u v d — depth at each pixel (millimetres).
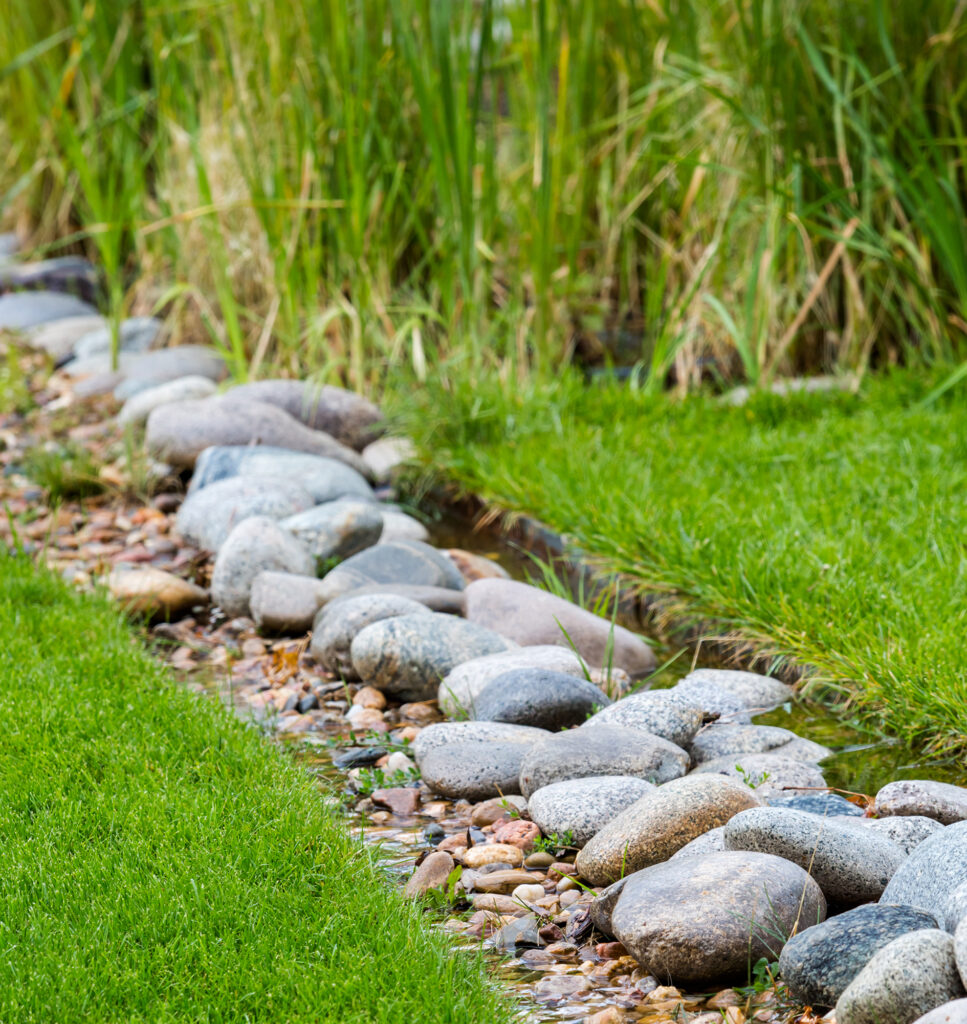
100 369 7480
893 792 2572
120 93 8023
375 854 2508
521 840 2617
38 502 5539
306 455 5520
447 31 5961
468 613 3980
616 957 2186
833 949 1939
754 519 4129
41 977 1949
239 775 2770
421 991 1928
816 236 6566
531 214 6652
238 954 2033
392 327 6688
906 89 6297
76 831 2443
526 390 6098
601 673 3580
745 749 3029
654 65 6914
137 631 4168
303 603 4098
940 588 3459
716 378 6746
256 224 7121
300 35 6820
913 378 6004
